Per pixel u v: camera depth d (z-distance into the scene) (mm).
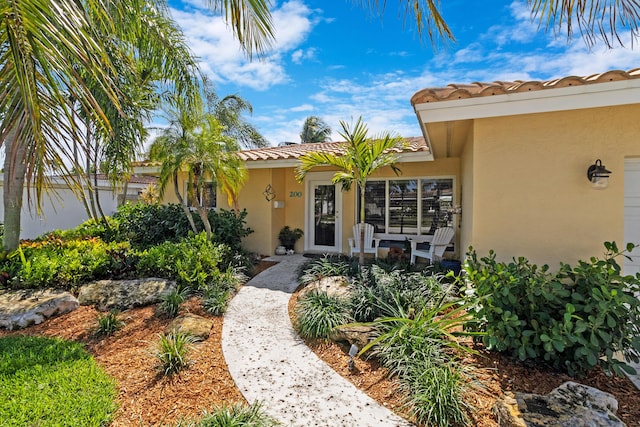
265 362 4055
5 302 5562
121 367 3854
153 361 3951
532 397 3016
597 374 3701
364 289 5488
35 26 2262
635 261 4344
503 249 4691
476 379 3422
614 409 2887
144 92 8422
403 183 10156
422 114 4586
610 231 4293
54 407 3010
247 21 3311
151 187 17172
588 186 4344
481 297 3832
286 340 4668
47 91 2594
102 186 15430
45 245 8203
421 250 9109
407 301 5074
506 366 3709
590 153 4332
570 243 4434
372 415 3094
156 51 7266
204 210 8742
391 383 3537
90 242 8508
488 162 4742
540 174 4527
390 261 8477
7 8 2229
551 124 4465
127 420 2969
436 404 2982
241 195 11031
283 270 8625
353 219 10656
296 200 11508
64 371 3652
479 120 4766
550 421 2676
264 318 5449
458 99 4340
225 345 4480
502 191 4691
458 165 9461
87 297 5926
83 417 2902
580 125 4355
